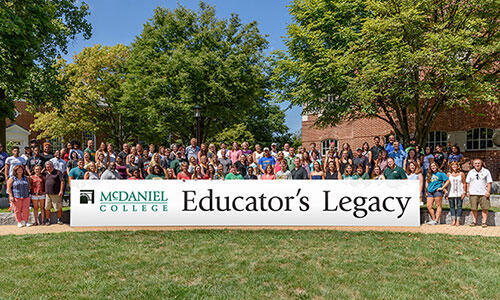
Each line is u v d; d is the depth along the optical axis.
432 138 18.09
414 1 12.00
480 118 16.25
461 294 4.37
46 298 4.21
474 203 8.61
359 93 12.44
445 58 11.11
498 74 13.52
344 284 4.69
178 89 21.48
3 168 10.95
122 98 23.92
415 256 5.93
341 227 8.27
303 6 15.78
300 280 4.79
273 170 9.86
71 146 11.02
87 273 5.09
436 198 8.91
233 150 12.31
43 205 9.00
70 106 24.97
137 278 4.89
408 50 12.01
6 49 12.41
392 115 18.97
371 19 11.99
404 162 10.48
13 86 13.54
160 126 22.62
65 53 16.52
